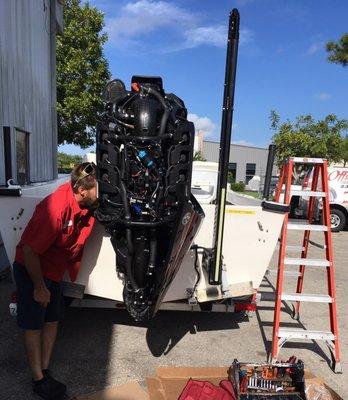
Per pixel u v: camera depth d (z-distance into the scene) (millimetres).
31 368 3047
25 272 2949
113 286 3701
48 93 10844
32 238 2775
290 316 4973
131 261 2805
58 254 3041
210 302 3982
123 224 2703
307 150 20250
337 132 20391
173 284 3742
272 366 3230
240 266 3824
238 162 50125
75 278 3438
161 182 2674
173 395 3127
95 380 3350
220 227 3266
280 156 20438
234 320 4703
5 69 7082
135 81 2887
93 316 4586
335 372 3674
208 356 3846
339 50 14367
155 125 2641
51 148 11242
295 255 8617
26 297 2951
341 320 4930
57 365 3557
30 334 2982
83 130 23625
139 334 4223
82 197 2955
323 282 6578
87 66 22484
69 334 4148
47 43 10672
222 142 3098
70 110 22344
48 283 3062
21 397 3068
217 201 3246
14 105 7621
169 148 2662
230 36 2902
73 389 3211
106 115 2797
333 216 12477
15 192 3330
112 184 2707
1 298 5016
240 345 4102
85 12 22516
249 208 3664
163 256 2838
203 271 3738
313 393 3154
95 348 3891
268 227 3705
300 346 4184
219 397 3023
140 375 3459
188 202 2691
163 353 3857
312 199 4480
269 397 3113
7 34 7188
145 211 2703
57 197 2852
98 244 3596
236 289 3789
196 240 3721
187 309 3988
